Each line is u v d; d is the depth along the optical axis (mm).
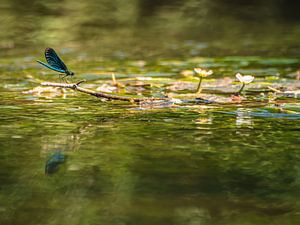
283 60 16766
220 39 21531
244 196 6344
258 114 10109
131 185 6629
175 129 9055
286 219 5785
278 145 8172
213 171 7078
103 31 23141
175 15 27547
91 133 8805
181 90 12469
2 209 6004
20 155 7738
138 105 10914
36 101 11305
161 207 6055
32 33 22359
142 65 16078
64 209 5984
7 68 15688
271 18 27094
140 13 27828
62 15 26594
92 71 14891
